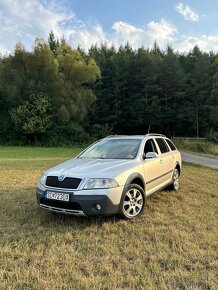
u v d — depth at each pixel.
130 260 4.15
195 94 54.41
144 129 54.88
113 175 5.41
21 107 40.53
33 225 5.44
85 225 5.43
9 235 4.98
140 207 6.02
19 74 41.84
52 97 42.84
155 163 6.89
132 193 5.87
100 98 54.38
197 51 62.88
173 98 55.06
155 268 3.89
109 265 3.97
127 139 7.23
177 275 3.72
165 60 57.38
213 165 17.59
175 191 8.51
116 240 4.79
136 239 4.84
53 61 42.66
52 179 5.52
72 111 42.56
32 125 40.09
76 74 44.53
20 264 4.00
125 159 6.34
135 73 56.59
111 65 56.28
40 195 5.57
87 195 5.12
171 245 4.64
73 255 4.26
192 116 53.09
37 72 42.88
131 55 60.16
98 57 61.81
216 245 4.63
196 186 9.55
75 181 5.27
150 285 3.50
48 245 4.60
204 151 30.91
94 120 53.53
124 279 3.62
